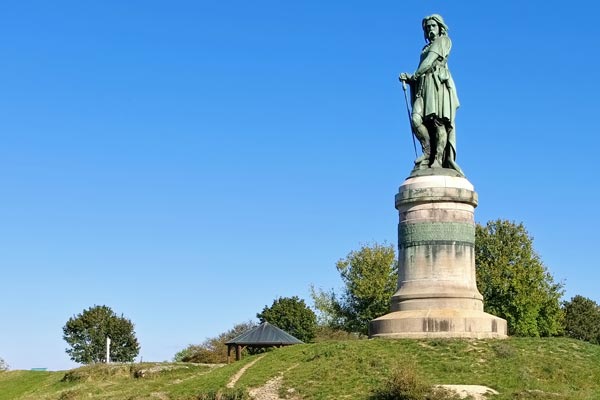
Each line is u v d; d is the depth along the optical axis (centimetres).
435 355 3325
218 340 8694
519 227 7075
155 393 3469
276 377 3284
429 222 3784
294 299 9506
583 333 9012
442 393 2827
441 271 3741
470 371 3161
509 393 2898
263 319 9388
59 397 4162
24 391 5072
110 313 9881
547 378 3156
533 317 6838
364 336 7644
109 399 3647
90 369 4978
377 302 7425
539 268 6950
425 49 4112
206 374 3706
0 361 6419
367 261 7544
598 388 3086
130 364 4997
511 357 3303
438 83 4000
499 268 6894
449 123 4000
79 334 9662
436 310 3650
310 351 3559
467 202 3844
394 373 2956
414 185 3838
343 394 2994
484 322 3609
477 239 7181
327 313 8431
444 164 4022
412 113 4028
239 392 3127
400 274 3866
